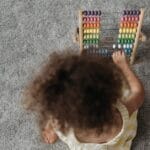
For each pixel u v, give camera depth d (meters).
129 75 1.42
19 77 1.60
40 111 1.18
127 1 1.68
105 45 1.57
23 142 1.52
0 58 1.63
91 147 1.37
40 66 1.61
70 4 1.69
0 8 1.70
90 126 1.14
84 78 1.11
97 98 1.11
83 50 1.42
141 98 1.42
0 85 1.59
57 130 1.32
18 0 1.71
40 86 1.14
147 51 1.60
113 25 1.65
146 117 1.52
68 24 1.67
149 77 1.57
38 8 1.69
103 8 1.68
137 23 1.38
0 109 1.56
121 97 1.26
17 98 1.57
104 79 1.12
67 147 1.50
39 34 1.66
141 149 1.49
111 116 1.16
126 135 1.41
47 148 1.51
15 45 1.65
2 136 1.53
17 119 1.54
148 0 1.68
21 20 1.68
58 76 1.12
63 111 1.12
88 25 1.39
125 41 1.46
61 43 1.64
